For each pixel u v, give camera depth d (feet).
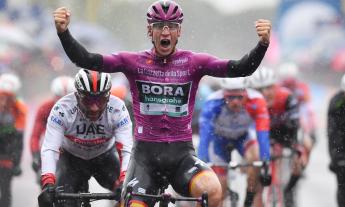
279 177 72.64
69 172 56.29
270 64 281.95
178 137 49.08
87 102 49.90
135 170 48.62
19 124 72.74
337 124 66.95
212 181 46.62
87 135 54.39
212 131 68.13
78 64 47.55
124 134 52.80
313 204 88.58
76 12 345.51
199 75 49.14
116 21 361.71
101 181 58.90
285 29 285.23
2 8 265.54
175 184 48.75
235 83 65.46
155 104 48.78
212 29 471.21
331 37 286.25
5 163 71.41
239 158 92.84
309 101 98.73
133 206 45.93
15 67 211.20
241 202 76.33
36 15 264.72
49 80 229.86
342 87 66.74
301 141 89.04
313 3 285.02
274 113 75.61
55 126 52.29
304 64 283.79
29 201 82.17
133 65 48.70
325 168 118.11
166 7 47.62
